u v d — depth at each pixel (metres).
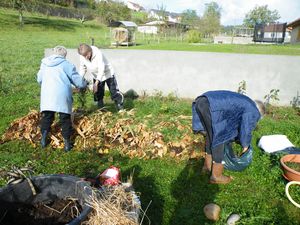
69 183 2.81
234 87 8.31
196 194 4.12
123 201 2.73
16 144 5.44
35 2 51.06
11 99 8.05
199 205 3.90
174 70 8.64
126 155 5.14
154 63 8.73
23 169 2.84
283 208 3.85
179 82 8.69
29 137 5.56
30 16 46.53
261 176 4.52
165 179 4.46
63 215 2.70
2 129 6.00
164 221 3.59
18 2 45.28
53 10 55.00
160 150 5.10
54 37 32.25
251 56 7.99
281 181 4.34
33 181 2.76
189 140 5.26
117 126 5.61
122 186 2.90
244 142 4.07
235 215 3.63
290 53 15.14
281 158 4.61
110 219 2.40
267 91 8.09
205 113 4.11
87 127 5.73
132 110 6.69
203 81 8.50
